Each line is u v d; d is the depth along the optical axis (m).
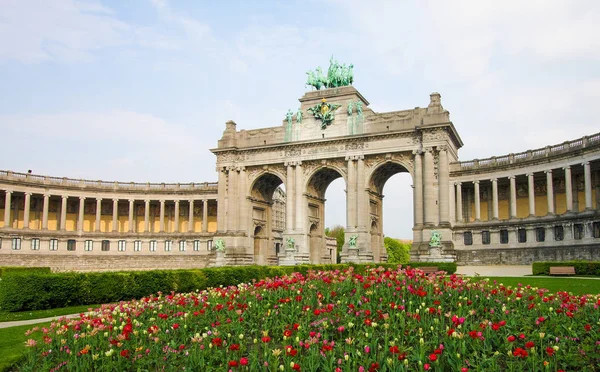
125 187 120.44
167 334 22.00
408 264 72.81
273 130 101.62
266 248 109.94
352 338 19.69
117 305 27.00
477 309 23.28
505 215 99.56
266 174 103.50
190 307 25.91
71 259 111.81
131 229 119.25
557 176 92.44
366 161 93.19
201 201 123.25
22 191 108.44
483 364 17.16
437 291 24.56
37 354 21.06
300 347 18.91
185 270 51.28
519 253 87.50
